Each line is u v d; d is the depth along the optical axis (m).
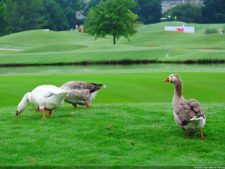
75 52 65.44
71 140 11.90
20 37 97.75
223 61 54.38
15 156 10.78
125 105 16.69
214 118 14.12
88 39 103.50
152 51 62.69
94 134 12.37
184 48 71.38
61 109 15.80
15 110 16.20
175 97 12.27
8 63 59.53
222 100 22.08
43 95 13.83
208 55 56.25
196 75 29.89
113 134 12.44
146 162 10.42
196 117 11.30
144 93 23.67
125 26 85.00
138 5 159.38
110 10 85.12
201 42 83.81
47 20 140.62
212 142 11.77
